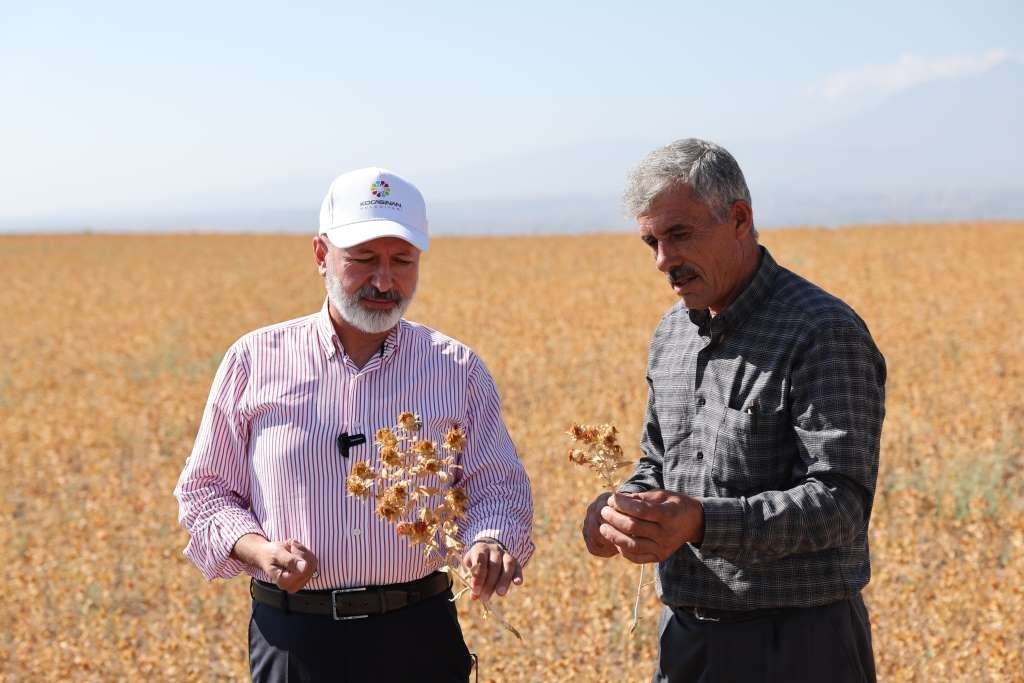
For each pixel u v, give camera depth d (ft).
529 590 19.81
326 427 9.50
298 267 114.11
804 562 8.80
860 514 8.48
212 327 65.31
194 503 9.64
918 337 48.06
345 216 9.27
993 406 34.04
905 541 20.93
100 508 26.89
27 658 18.03
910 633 16.76
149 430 36.73
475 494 10.00
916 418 31.96
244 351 9.88
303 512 9.37
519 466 10.27
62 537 24.90
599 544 8.56
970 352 43.73
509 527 9.55
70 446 35.14
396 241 9.32
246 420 9.75
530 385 40.75
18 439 35.91
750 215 9.11
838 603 8.96
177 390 43.42
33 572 22.25
